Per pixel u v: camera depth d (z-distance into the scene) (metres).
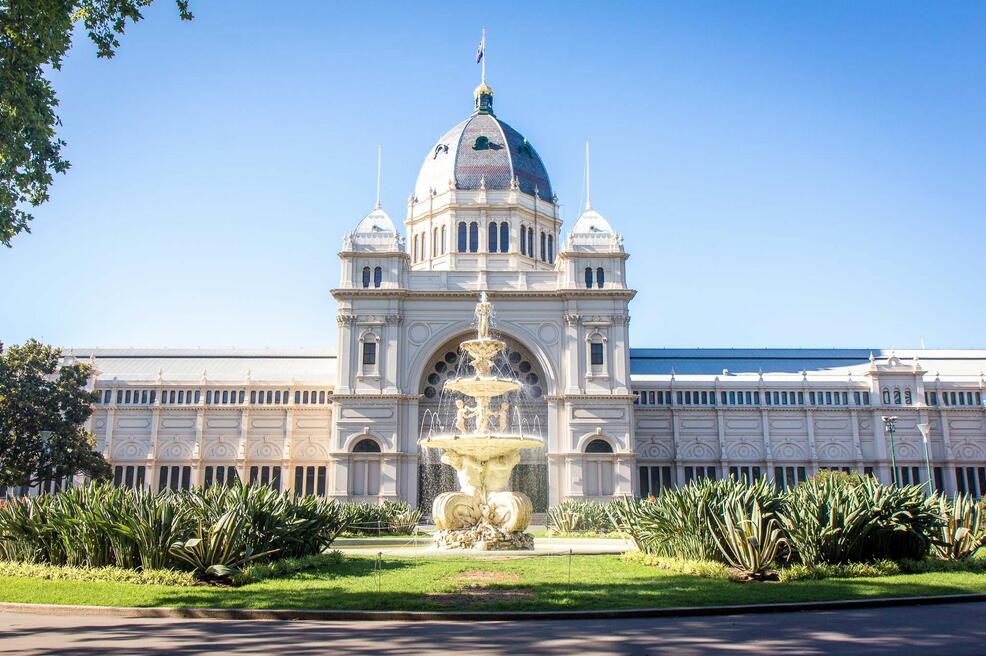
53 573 26.38
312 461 84.44
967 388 88.44
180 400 85.88
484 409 41.34
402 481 76.31
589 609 20.50
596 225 83.12
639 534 34.16
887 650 16.08
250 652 16.08
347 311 79.19
